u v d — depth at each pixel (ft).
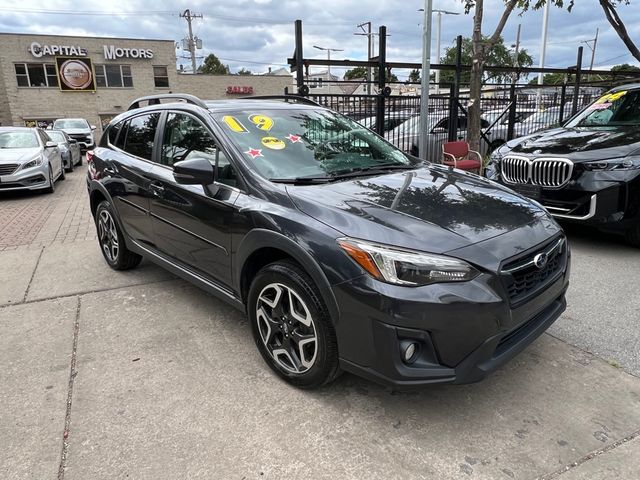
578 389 9.13
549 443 7.76
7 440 8.02
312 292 8.34
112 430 8.21
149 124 13.65
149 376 9.78
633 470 7.16
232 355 10.54
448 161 27.71
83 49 108.06
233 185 10.24
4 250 18.84
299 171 10.45
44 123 108.06
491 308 7.53
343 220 8.27
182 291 14.12
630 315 11.98
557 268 9.30
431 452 7.61
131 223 14.05
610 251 16.79
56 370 10.08
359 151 12.17
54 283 14.99
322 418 8.45
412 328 7.40
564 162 16.57
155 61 115.34
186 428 8.23
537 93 40.55
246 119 11.59
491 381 9.47
